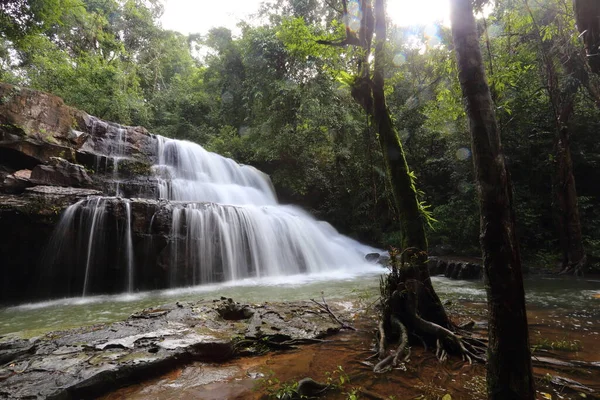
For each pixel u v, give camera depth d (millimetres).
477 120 1959
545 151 11875
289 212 15523
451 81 5855
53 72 16453
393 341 3787
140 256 8750
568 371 2949
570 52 9156
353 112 16031
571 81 9578
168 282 8992
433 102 8516
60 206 8242
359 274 11617
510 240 1851
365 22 4477
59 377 2631
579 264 10094
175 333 3723
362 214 16969
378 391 2631
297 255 12336
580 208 11930
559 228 10703
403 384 2748
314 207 18594
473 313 5195
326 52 5551
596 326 4422
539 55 9586
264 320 4469
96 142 12836
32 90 11156
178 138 24188
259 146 18703
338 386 2715
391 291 4145
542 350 3482
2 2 11281
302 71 16922
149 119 22922
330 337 4062
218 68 24406
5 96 10391
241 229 10992
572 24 8469
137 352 3166
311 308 5293
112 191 10844
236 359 3391
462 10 2066
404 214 4312
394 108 15398
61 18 19312
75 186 9930
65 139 11641
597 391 2566
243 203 15203
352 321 4746
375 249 16234
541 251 11922
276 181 18031
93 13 21516
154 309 4914
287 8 19062
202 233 9820
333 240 15164
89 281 8344
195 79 31016
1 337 3730
